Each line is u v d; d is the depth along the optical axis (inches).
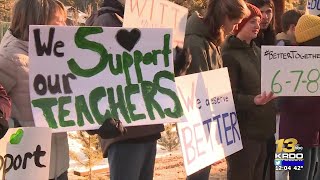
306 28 181.0
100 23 135.7
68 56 118.3
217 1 151.6
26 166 109.7
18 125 117.6
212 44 156.5
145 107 126.3
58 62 117.2
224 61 164.1
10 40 120.3
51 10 120.6
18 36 120.6
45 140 111.6
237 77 164.4
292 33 212.4
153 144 141.4
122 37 124.8
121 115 123.1
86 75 120.6
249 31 164.7
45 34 115.2
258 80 167.2
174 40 149.7
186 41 153.3
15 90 117.6
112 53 124.0
